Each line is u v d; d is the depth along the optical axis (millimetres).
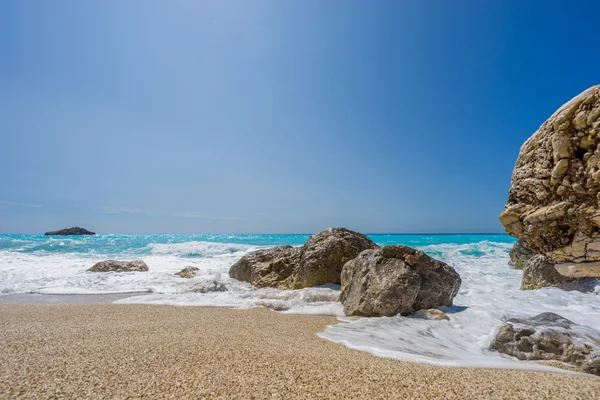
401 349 4191
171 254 20328
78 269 13227
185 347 3824
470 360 3809
